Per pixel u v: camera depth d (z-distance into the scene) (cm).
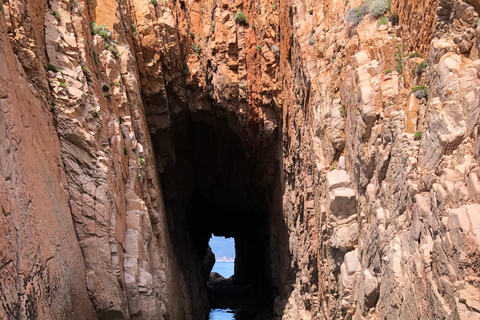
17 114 1041
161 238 2091
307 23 1994
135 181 1814
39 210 1080
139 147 1947
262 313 3167
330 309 1636
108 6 1981
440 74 986
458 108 926
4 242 867
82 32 1569
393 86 1285
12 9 1182
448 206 871
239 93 2594
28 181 1042
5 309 838
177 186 3075
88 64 1562
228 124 2786
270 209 3003
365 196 1395
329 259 1627
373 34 1430
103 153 1489
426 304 912
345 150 1616
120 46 2002
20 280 918
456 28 1000
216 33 2600
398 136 1165
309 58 1925
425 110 1099
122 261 1527
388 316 1135
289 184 2436
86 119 1447
